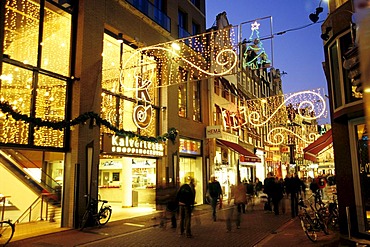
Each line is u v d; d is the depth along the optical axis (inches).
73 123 433.1
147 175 756.0
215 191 515.8
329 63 363.9
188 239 364.2
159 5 689.6
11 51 452.4
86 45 473.7
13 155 589.3
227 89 990.4
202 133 796.0
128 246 330.6
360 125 336.2
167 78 671.8
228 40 848.3
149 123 615.2
